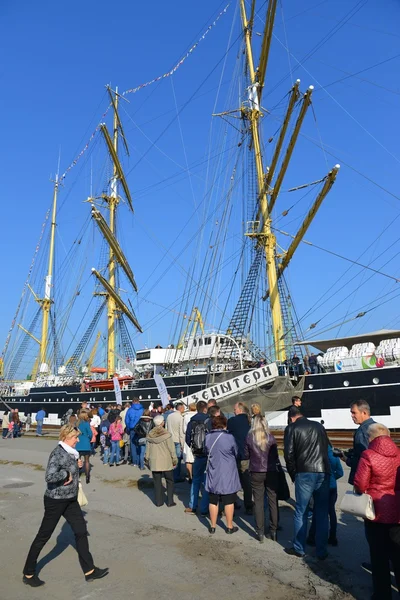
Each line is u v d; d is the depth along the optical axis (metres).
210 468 7.29
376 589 4.62
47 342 49.53
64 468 5.62
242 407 8.86
